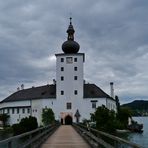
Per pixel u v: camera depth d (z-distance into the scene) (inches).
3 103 6230.3
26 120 3526.1
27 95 5836.6
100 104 5182.1
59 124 4589.1
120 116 5088.6
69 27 5487.2
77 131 2539.4
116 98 6250.0
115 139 625.6
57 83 5236.2
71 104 5187.0
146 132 4872.0
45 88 5615.2
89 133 1391.5
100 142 941.2
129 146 500.7
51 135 2050.9
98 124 3821.4
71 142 1476.4
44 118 4955.7
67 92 5196.9
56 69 5251.0
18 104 5851.4
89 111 5167.3
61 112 5182.1
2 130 4463.6
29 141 898.1
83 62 5251.0
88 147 1237.1
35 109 5492.1
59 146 1279.5
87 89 5354.3
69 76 5216.5
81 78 5211.6
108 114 3934.5
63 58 5246.1
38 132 1298.0
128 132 4379.9
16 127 3513.8
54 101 5255.9
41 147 1237.1
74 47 5339.6
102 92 5329.7
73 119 5157.5
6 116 5841.5
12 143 597.3
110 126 3769.7
